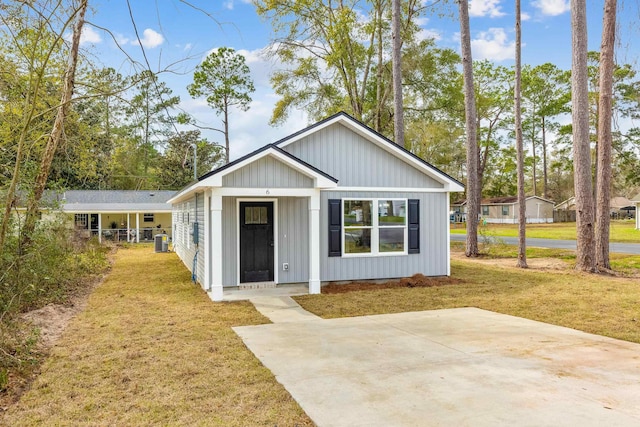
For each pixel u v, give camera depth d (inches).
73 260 487.2
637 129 1245.1
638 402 152.4
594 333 252.5
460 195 2411.4
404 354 212.8
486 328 264.2
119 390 170.6
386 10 901.8
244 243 410.9
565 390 163.6
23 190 268.8
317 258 389.7
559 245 914.7
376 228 437.4
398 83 706.8
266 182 371.9
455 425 136.3
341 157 427.2
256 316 304.2
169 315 306.2
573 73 510.6
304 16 866.1
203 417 146.5
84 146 471.8
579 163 511.5
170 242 1022.4
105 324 278.4
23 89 284.8
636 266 557.9
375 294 382.9
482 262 636.1
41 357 211.0
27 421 144.7
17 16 217.5
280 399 160.2
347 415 145.5
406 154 438.6
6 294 231.0
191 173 1663.4
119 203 1138.0
